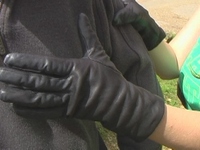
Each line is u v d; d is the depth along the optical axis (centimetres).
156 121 40
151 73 49
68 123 38
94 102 36
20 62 34
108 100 37
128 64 46
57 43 36
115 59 45
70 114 36
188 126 42
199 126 42
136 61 47
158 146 52
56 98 35
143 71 48
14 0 34
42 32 36
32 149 37
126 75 47
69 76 35
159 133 41
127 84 39
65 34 37
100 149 50
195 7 221
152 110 40
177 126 41
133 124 38
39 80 34
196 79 55
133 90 39
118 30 47
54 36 36
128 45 46
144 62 47
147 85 48
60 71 35
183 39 63
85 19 39
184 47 62
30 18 35
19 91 34
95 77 36
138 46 48
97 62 37
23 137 37
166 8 220
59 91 35
